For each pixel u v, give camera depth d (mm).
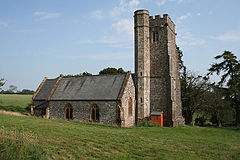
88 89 34344
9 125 23062
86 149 14914
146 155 14430
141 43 35281
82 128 24625
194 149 17188
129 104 32438
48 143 15711
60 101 35281
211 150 17172
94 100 31688
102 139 18531
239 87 41500
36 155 11273
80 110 33031
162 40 35812
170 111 33844
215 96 44438
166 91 34562
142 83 34312
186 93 45000
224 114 44812
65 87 37438
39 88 41500
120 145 16750
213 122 47156
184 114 47219
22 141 12344
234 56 42469
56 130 21688
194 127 36156
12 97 87938
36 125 24406
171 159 13711
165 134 24531
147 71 35125
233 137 27469
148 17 36344
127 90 31844
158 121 32781
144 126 31469
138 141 18719
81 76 38125
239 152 17094
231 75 42938
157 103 34969
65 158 12367
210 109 45062
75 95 34406
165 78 34875
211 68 45281
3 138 11758
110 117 30203
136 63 35312
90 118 31859
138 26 35812
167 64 35000
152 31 36594
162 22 35875
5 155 9953
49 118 35719
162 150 16062
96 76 36438
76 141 17141
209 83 45812
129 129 27125
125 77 33031
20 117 32156
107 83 33781
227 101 43438
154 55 36156
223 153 16375
